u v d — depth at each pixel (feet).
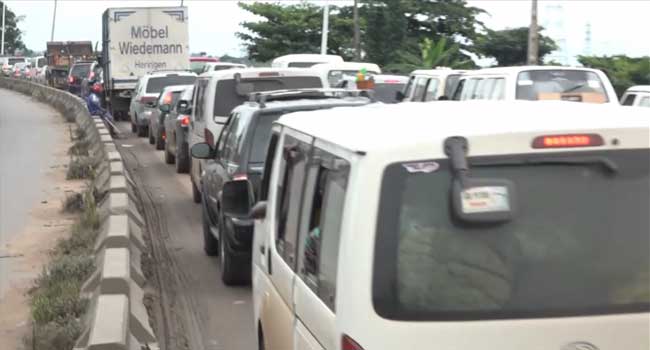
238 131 33.12
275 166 18.39
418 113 13.91
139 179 61.31
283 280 16.37
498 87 48.39
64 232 41.24
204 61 139.95
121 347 19.94
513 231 11.57
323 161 14.17
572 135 11.64
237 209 24.02
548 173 11.63
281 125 18.67
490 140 11.53
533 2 92.94
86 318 24.34
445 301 11.46
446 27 142.92
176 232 42.70
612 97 47.62
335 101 32.89
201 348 25.09
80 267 30.32
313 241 14.23
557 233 11.62
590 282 11.62
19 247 38.32
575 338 11.56
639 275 11.68
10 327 26.53
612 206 11.71
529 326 11.50
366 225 11.53
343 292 11.87
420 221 11.48
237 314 28.43
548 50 134.82
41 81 208.54
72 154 73.51
